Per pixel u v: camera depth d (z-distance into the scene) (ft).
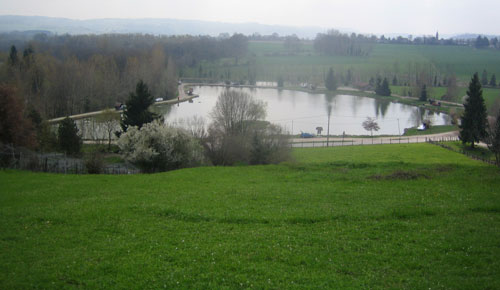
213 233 74.18
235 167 150.92
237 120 248.93
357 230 74.84
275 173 138.10
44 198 101.65
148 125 166.91
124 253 65.57
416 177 121.90
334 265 60.64
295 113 507.30
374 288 53.98
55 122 359.46
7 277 57.31
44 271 59.11
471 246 65.72
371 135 368.68
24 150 184.85
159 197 100.78
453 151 256.93
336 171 141.59
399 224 77.36
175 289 54.29
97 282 56.39
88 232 75.10
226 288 54.13
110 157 224.94
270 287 54.34
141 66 553.23
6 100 188.65
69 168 168.14
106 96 457.68
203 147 181.78
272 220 81.20
